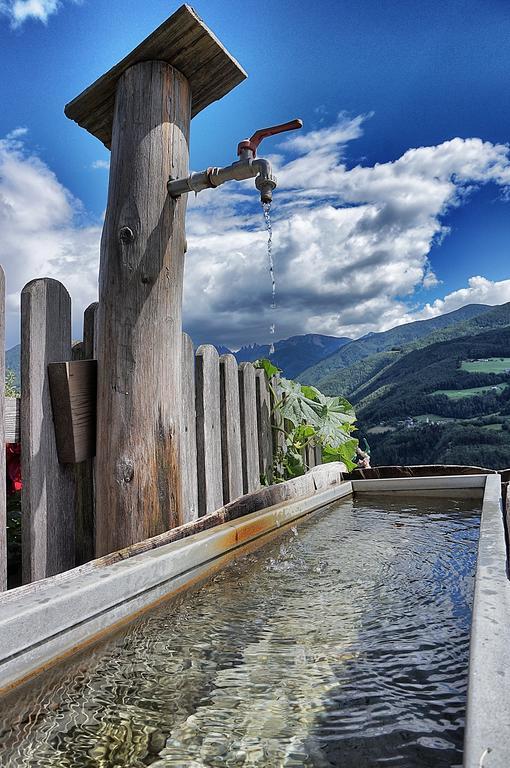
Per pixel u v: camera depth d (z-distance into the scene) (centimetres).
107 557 137
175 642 114
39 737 80
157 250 201
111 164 209
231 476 335
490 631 77
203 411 302
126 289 197
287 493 253
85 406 200
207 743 78
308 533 223
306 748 75
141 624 125
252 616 129
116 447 191
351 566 171
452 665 98
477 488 297
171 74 211
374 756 72
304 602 138
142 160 202
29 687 95
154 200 202
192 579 154
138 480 190
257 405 404
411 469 332
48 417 192
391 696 88
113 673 100
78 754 76
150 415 195
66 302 204
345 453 538
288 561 179
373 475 338
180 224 212
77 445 195
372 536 214
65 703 90
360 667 99
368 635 114
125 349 195
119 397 193
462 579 151
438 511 264
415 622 120
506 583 101
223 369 336
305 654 106
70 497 200
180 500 203
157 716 86
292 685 94
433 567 165
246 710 86
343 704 87
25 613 98
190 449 289
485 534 149
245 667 101
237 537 185
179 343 210
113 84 217
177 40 202
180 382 210
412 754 72
